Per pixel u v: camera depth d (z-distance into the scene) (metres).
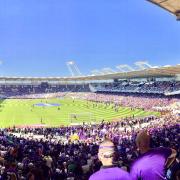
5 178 14.31
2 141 36.94
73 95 189.50
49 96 191.50
